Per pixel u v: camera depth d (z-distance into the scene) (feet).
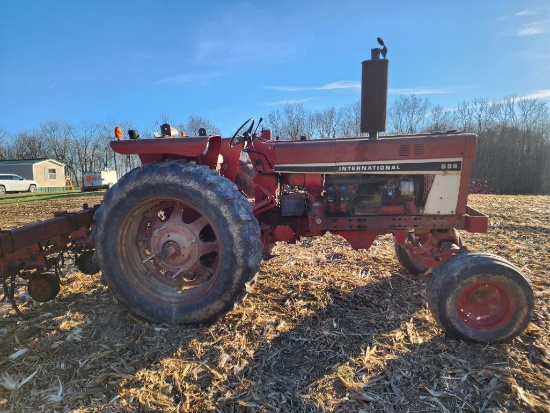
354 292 11.19
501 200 35.29
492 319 8.36
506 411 6.30
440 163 10.14
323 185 10.93
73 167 180.96
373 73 10.00
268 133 13.50
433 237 10.84
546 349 7.98
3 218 34.47
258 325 9.25
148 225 10.53
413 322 9.32
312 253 15.38
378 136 10.98
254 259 8.94
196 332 9.00
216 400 6.70
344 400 6.63
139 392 6.93
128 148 10.01
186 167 9.29
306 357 7.95
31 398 6.89
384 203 10.66
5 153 180.65
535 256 14.52
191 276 10.64
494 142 110.11
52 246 10.91
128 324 9.48
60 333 9.14
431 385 7.01
